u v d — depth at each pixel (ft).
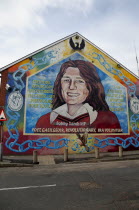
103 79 47.47
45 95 42.37
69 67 45.37
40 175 23.04
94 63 47.62
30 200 14.71
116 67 49.29
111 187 17.71
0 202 14.37
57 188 17.69
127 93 48.98
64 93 43.65
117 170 25.30
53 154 40.29
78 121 43.16
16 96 40.65
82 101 44.42
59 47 45.80
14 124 39.40
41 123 40.88
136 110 48.91
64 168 27.45
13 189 17.53
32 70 42.70
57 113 42.22
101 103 45.88
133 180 20.13
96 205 13.52
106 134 44.57
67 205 13.61
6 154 37.91
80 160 33.04
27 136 39.60
